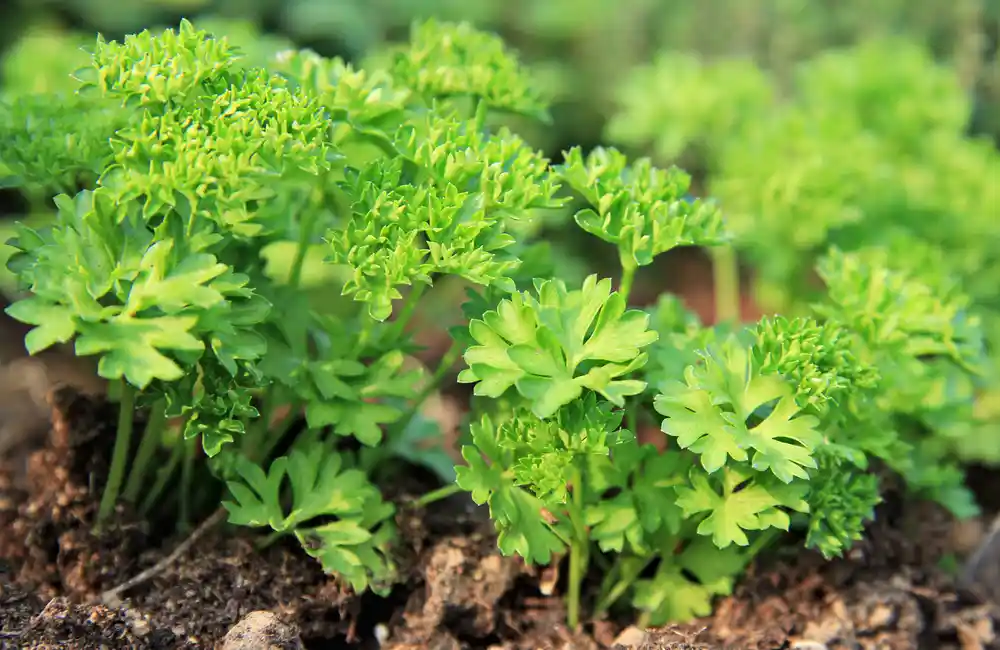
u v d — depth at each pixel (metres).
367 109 0.38
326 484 0.38
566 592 0.40
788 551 0.40
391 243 0.36
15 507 0.40
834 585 0.40
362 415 0.38
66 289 0.35
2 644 0.36
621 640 0.38
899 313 0.39
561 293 0.36
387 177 0.36
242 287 0.36
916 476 0.41
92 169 0.38
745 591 0.39
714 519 0.37
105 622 0.36
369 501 0.39
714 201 0.38
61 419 0.39
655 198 0.37
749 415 0.36
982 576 0.44
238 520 0.37
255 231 0.37
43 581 0.39
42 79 0.47
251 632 0.36
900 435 0.41
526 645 0.39
